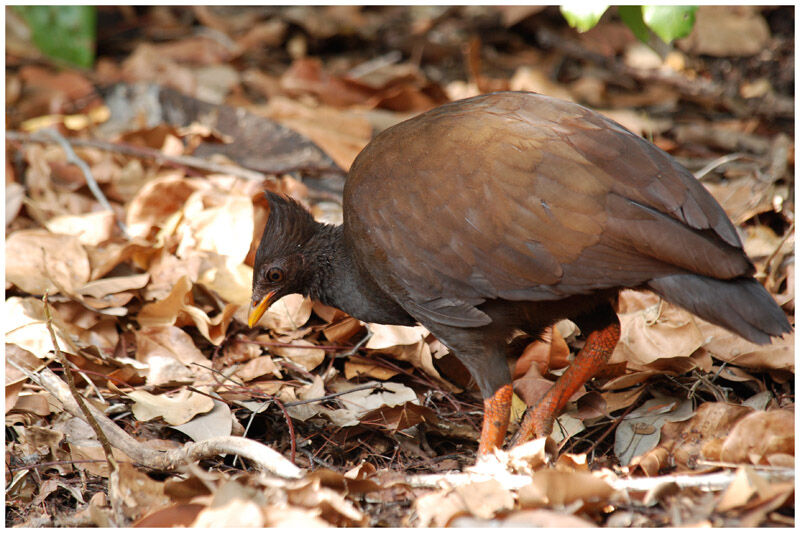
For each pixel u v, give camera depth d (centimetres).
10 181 1145
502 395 719
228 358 897
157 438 794
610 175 663
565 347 859
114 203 1157
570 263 660
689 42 1532
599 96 1492
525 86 1447
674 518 596
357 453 798
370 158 743
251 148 1233
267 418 825
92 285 928
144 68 1564
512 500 627
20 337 841
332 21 1727
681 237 644
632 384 838
